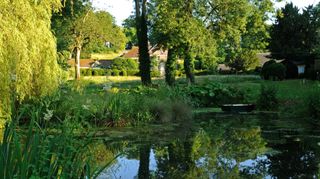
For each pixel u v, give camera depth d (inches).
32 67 469.1
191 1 1224.8
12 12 456.8
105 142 467.2
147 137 510.0
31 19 470.6
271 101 864.3
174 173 332.5
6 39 439.5
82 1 1369.3
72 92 569.0
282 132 556.4
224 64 2541.8
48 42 490.9
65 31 1567.4
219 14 1256.2
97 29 1991.9
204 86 966.4
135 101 668.1
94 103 579.2
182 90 926.4
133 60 2849.4
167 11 1210.6
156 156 399.2
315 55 1663.4
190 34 1205.7
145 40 1128.8
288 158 386.0
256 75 2086.6
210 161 378.0
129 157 391.5
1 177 157.8
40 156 175.3
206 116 762.2
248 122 668.7
